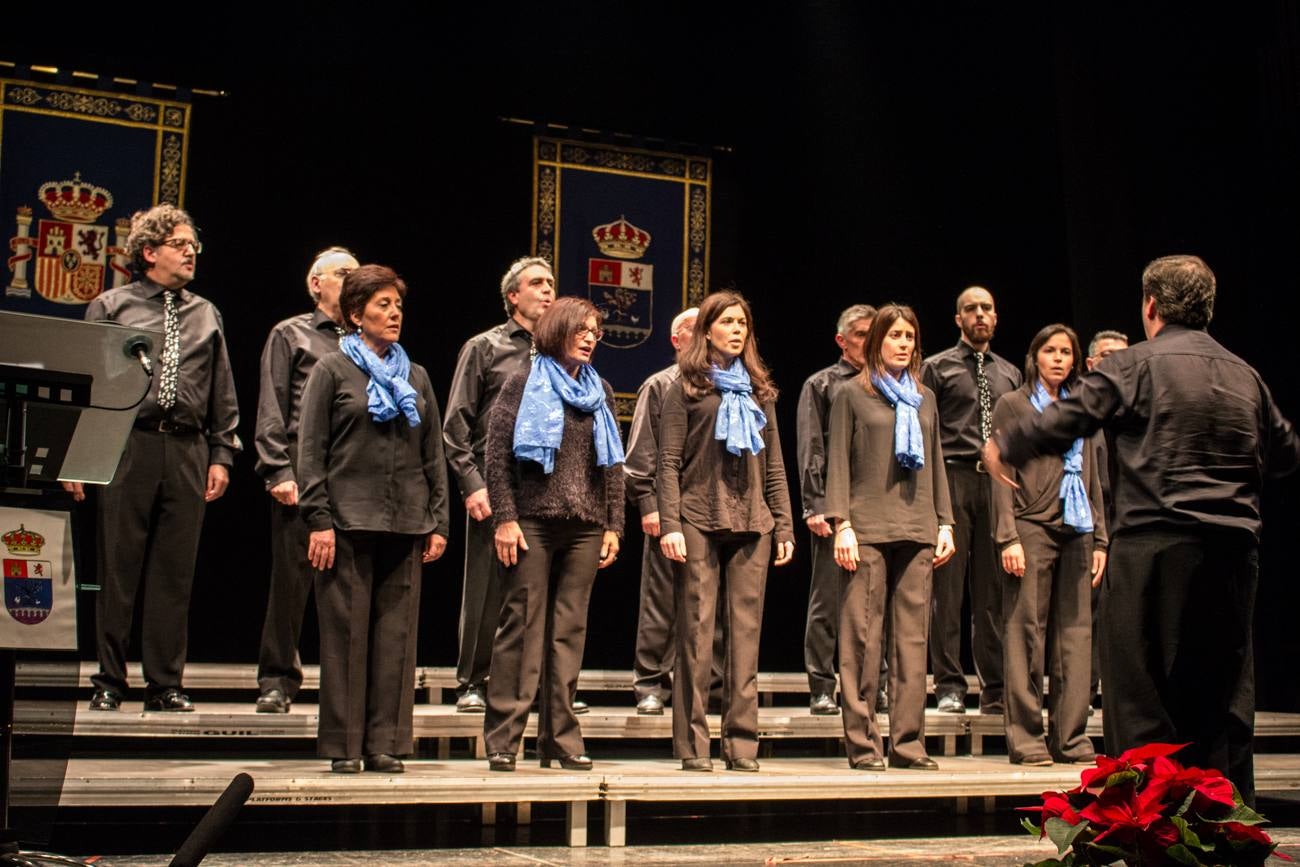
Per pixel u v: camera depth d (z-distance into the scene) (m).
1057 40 6.77
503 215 6.71
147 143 5.82
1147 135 6.53
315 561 3.27
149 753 4.20
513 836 3.58
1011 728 4.07
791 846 3.47
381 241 6.50
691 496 3.63
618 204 6.73
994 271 7.38
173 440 3.89
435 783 3.17
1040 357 4.20
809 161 7.26
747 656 3.66
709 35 7.09
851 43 7.25
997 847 3.50
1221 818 2.05
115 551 3.81
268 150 6.33
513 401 3.49
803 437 4.81
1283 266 6.11
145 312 3.94
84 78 5.73
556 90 6.86
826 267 7.27
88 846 3.26
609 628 6.82
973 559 4.89
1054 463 4.11
